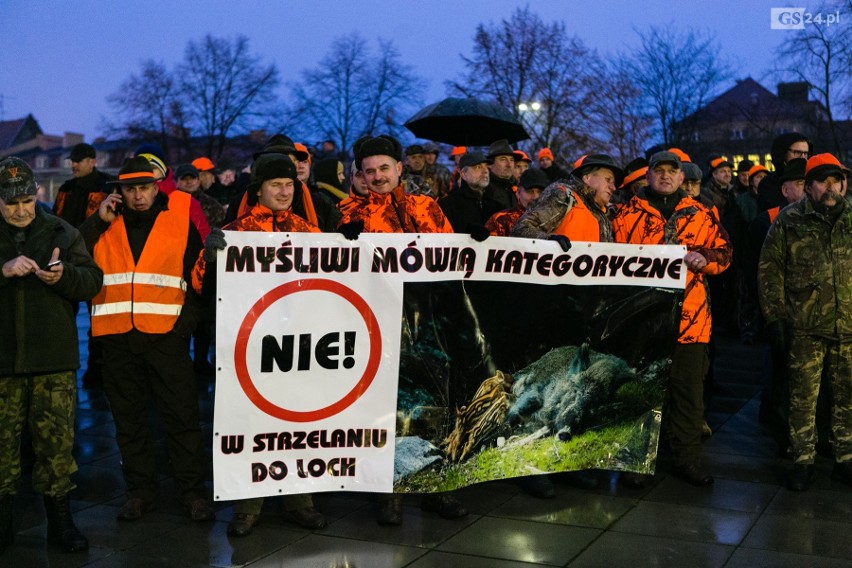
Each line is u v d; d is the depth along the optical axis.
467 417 5.10
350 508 5.25
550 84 30.22
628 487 5.62
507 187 8.12
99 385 8.87
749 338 11.68
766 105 32.41
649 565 4.35
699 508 5.23
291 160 4.87
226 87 39.38
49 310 4.57
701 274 5.67
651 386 5.53
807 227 5.62
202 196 9.12
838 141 27.31
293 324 4.79
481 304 5.12
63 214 8.09
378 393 4.93
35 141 96.56
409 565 4.35
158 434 6.98
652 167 5.81
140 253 5.00
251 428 4.75
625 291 5.42
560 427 5.36
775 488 5.63
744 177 12.03
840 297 5.54
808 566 4.35
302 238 4.79
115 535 4.79
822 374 6.36
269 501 5.38
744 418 7.59
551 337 5.29
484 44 30.28
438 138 10.07
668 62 29.38
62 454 4.62
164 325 5.01
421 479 4.99
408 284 4.95
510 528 4.89
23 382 4.57
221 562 4.41
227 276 4.70
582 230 5.46
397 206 5.13
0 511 4.55
